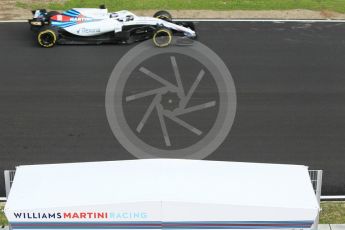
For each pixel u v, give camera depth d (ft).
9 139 36.83
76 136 37.27
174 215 21.70
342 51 52.11
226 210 21.65
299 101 42.50
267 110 40.98
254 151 35.88
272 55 50.72
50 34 51.26
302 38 54.95
